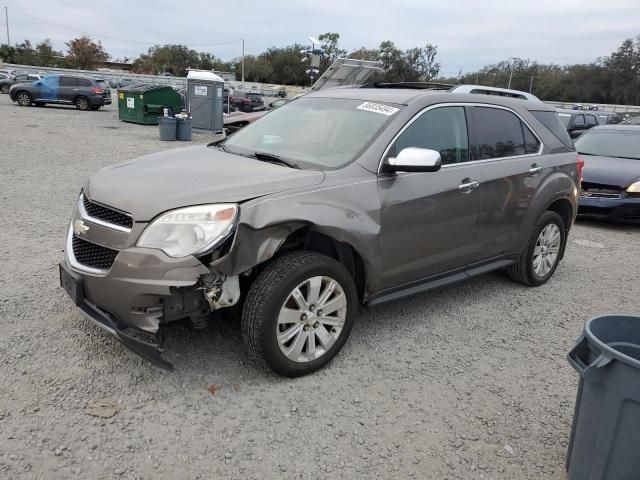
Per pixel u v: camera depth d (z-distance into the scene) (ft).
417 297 15.98
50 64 269.03
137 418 9.37
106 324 9.99
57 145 44.55
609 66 280.51
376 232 11.53
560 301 16.52
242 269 9.77
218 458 8.61
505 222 15.12
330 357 11.37
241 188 10.27
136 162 12.55
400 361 12.07
